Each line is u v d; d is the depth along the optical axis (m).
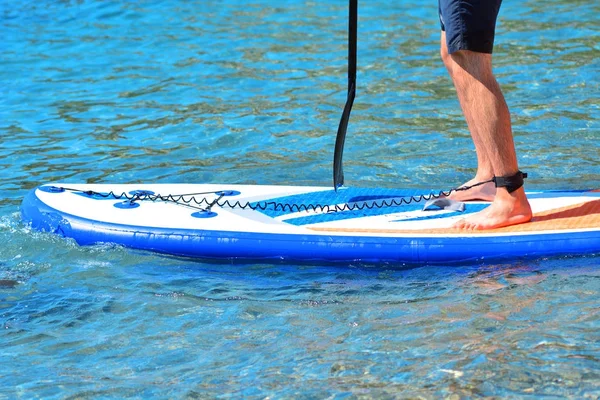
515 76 8.88
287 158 7.10
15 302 4.92
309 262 5.31
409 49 10.10
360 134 7.55
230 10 12.16
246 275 5.21
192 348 4.38
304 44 10.52
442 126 7.68
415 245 5.21
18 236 5.71
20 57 10.34
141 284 5.11
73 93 9.02
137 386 4.06
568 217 5.44
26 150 7.44
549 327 4.35
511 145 5.25
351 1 5.35
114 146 7.51
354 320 4.58
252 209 5.76
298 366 4.16
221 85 9.12
